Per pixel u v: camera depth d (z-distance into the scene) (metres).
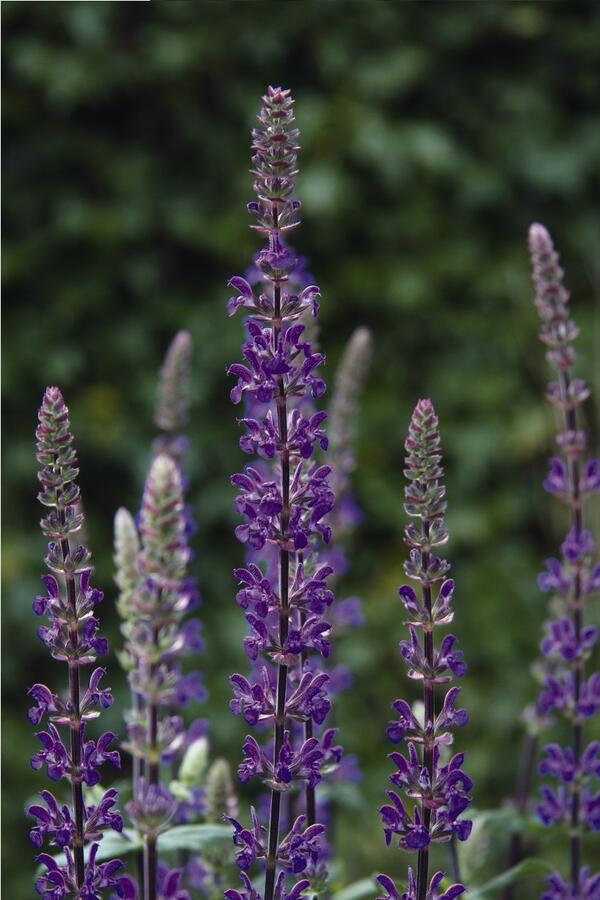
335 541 3.20
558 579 2.63
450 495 6.11
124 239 5.90
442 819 1.75
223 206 6.01
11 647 5.54
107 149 5.94
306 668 2.00
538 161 6.33
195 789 2.58
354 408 3.25
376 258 6.17
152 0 5.93
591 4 6.47
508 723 5.80
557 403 2.67
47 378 5.78
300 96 6.12
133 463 5.84
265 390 1.67
